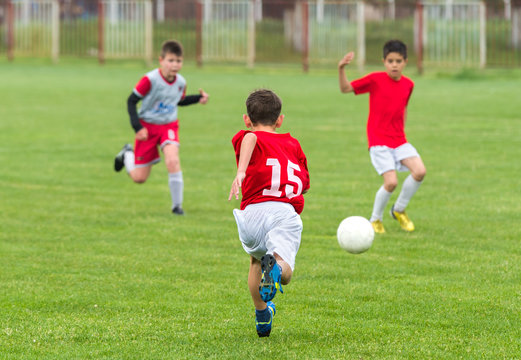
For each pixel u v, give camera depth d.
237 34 90.88
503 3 88.25
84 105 57.56
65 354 13.66
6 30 102.50
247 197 14.51
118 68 91.00
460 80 79.06
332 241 22.70
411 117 51.03
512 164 34.91
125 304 16.62
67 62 97.44
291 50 97.69
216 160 36.66
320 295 17.38
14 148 39.44
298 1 94.75
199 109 55.69
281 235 13.84
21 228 24.03
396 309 16.34
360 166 34.94
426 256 20.92
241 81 76.88
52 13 94.81
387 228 24.44
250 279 14.33
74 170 34.19
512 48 88.94
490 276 18.91
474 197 28.53
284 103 59.22
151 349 13.91
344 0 92.62
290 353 13.70
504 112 52.97
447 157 36.84
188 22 100.31
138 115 26.83
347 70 90.19
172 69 26.28
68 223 24.80
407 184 23.81
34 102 58.81
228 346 14.05
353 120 50.09
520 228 23.98
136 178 27.56
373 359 13.46
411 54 97.19
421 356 13.62
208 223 25.06
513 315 15.93
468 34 86.06
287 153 14.60
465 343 14.30
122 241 22.56
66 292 17.50
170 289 17.83
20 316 15.80
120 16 98.38
